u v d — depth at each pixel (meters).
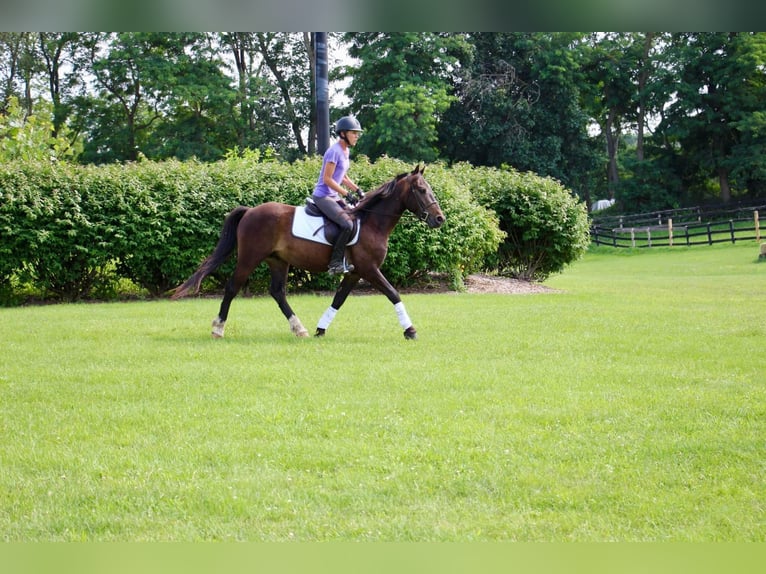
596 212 65.56
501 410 7.05
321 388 7.94
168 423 6.73
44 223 16.86
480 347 10.21
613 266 36.31
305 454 5.91
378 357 9.58
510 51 58.41
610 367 8.92
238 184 18.08
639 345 10.30
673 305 15.29
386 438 6.28
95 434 6.47
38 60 55.25
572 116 58.28
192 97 48.38
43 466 5.70
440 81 53.12
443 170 19.98
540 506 5.01
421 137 50.53
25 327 12.07
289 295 17.91
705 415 6.94
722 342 10.57
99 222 17.06
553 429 6.55
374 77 53.38
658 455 5.88
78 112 52.94
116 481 5.40
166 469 5.62
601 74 65.62
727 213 57.47
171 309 14.63
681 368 8.88
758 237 41.09
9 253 16.64
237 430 6.54
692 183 66.69
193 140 50.38
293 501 5.06
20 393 7.81
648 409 7.12
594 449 6.00
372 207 11.12
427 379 8.27
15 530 4.73
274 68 55.50
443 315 13.43
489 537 4.62
